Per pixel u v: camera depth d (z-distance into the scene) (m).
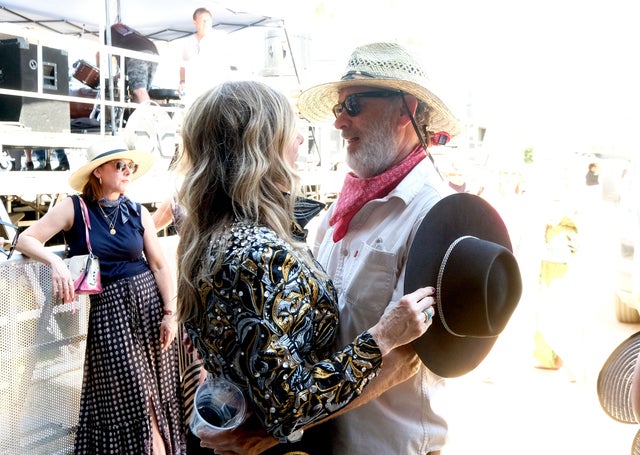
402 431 1.90
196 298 1.63
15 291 3.01
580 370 5.25
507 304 1.75
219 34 7.61
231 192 1.61
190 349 2.62
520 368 5.46
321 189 7.32
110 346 3.13
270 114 1.66
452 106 2.01
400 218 1.93
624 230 6.63
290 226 1.68
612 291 6.84
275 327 1.49
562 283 5.33
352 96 2.03
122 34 7.05
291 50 8.11
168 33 9.53
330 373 1.54
